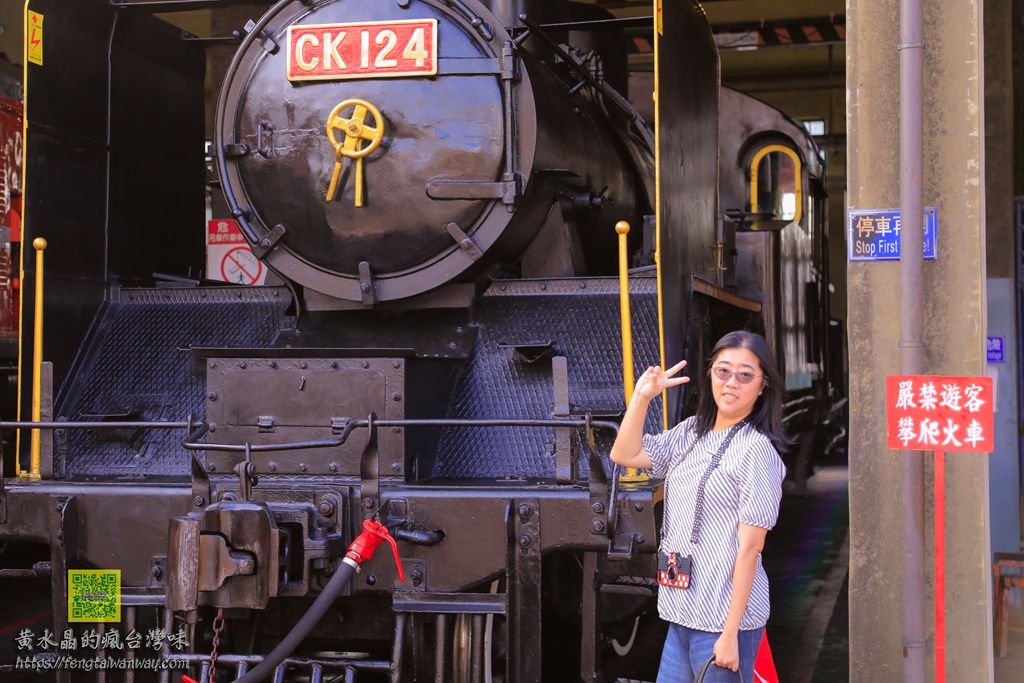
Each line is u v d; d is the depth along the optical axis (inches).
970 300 135.9
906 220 132.9
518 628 131.1
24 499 142.5
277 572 126.2
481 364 161.6
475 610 130.6
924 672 132.3
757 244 271.3
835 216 691.4
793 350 325.7
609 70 248.7
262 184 169.5
